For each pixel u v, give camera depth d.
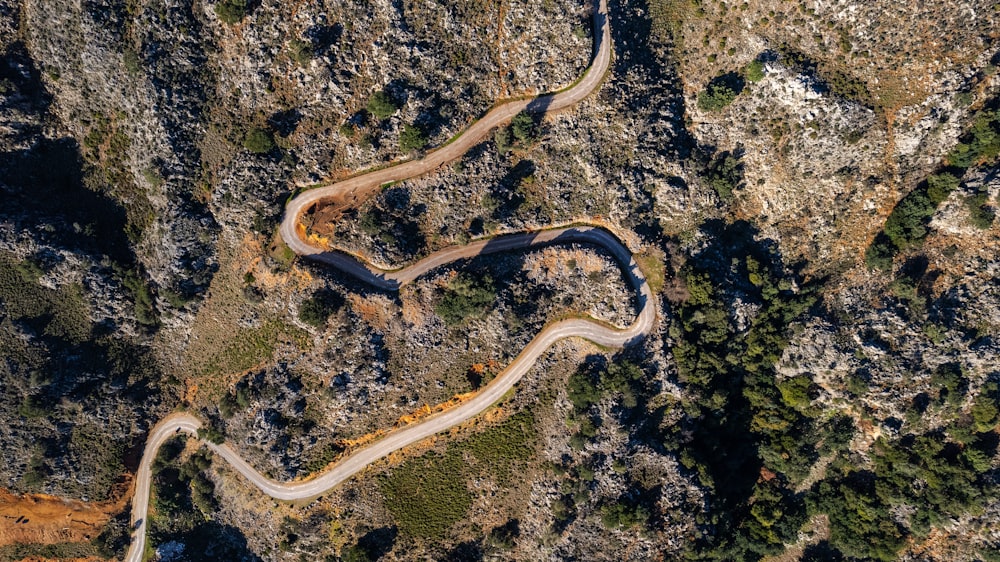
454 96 94.69
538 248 100.25
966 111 86.88
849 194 97.38
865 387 101.06
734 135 99.31
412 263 98.88
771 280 103.00
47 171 99.19
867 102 90.69
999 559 98.62
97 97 94.62
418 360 100.25
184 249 98.38
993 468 97.69
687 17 98.00
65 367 102.94
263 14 89.62
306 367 100.56
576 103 96.56
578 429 101.94
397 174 96.94
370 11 90.19
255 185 95.31
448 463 104.69
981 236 93.31
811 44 91.25
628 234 100.69
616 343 101.50
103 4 89.44
